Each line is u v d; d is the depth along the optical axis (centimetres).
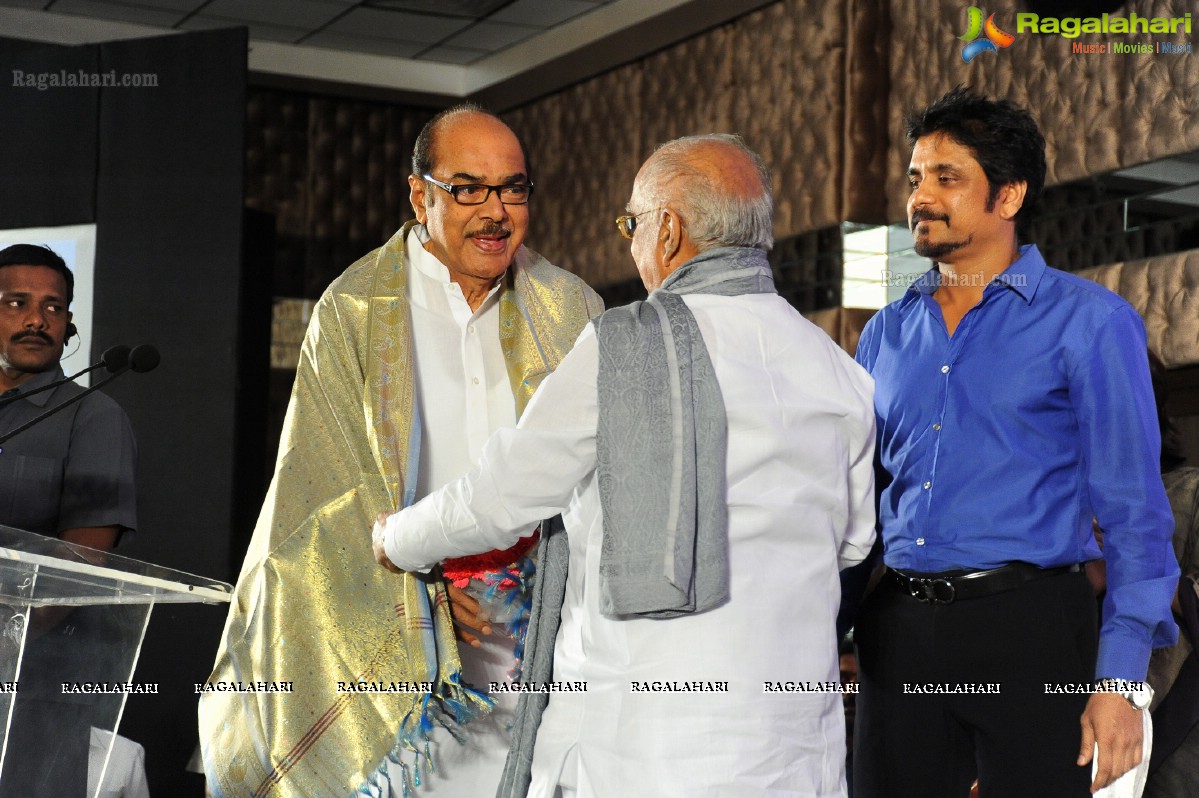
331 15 714
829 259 568
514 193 224
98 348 504
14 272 318
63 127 518
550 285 241
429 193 227
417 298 235
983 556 205
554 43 738
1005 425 210
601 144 709
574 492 186
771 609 175
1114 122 445
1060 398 210
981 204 214
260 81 763
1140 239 441
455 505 182
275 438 768
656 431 173
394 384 222
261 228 721
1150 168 434
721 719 170
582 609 184
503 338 235
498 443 179
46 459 312
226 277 502
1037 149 216
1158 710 268
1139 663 196
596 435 177
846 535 198
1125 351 204
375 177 799
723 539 172
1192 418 428
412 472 218
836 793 181
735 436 177
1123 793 202
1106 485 203
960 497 209
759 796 169
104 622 192
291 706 210
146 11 703
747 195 188
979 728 205
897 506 218
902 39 542
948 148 216
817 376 187
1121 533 201
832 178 554
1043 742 200
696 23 634
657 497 171
